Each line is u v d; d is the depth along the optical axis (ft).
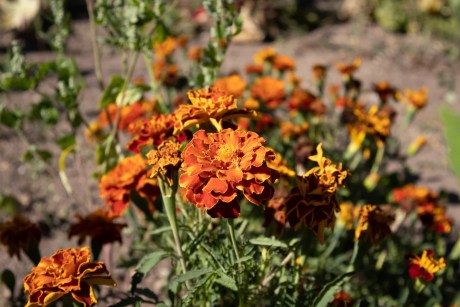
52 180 3.22
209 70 2.08
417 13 6.75
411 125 4.24
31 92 4.12
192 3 6.20
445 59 5.80
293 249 1.68
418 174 3.59
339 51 5.78
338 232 2.10
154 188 1.81
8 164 3.36
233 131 1.47
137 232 2.09
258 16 6.13
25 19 5.40
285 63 2.94
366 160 2.76
